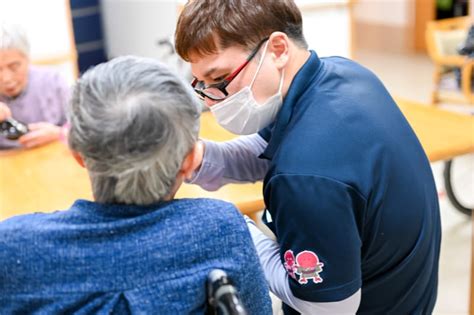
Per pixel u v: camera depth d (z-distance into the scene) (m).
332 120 1.14
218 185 1.51
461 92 4.24
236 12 1.12
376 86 1.28
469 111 4.80
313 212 1.09
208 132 2.28
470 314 2.35
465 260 2.99
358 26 8.32
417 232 1.26
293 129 1.16
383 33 8.01
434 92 4.38
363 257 1.23
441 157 1.98
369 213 1.16
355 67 1.30
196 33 1.13
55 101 2.55
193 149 0.98
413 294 1.33
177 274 0.92
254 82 1.17
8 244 0.90
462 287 2.78
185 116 0.94
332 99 1.17
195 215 0.95
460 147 2.01
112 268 0.90
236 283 0.95
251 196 1.77
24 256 0.90
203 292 0.93
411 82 6.25
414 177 1.25
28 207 1.82
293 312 1.40
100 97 0.90
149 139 0.89
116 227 0.91
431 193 1.34
